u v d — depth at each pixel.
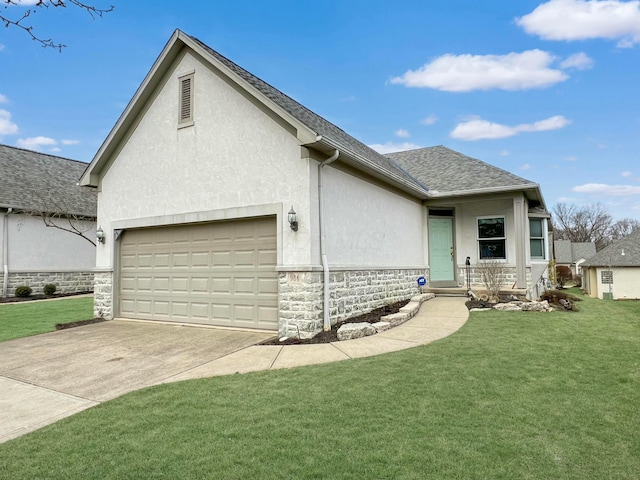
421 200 13.10
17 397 4.97
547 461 3.18
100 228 10.68
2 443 3.70
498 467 3.09
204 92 9.05
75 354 6.96
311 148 7.71
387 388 4.72
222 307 8.87
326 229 8.12
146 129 9.92
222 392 4.75
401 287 11.38
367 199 9.80
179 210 9.29
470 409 4.14
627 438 3.56
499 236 12.95
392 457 3.21
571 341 6.89
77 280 18.78
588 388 4.73
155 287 9.93
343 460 3.18
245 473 3.02
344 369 5.48
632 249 18.38
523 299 11.23
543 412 4.07
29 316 11.16
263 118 8.22
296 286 7.65
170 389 4.94
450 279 13.41
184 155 9.27
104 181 10.65
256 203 8.23
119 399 4.71
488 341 6.85
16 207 16.27
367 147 13.86
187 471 3.06
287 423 3.85
